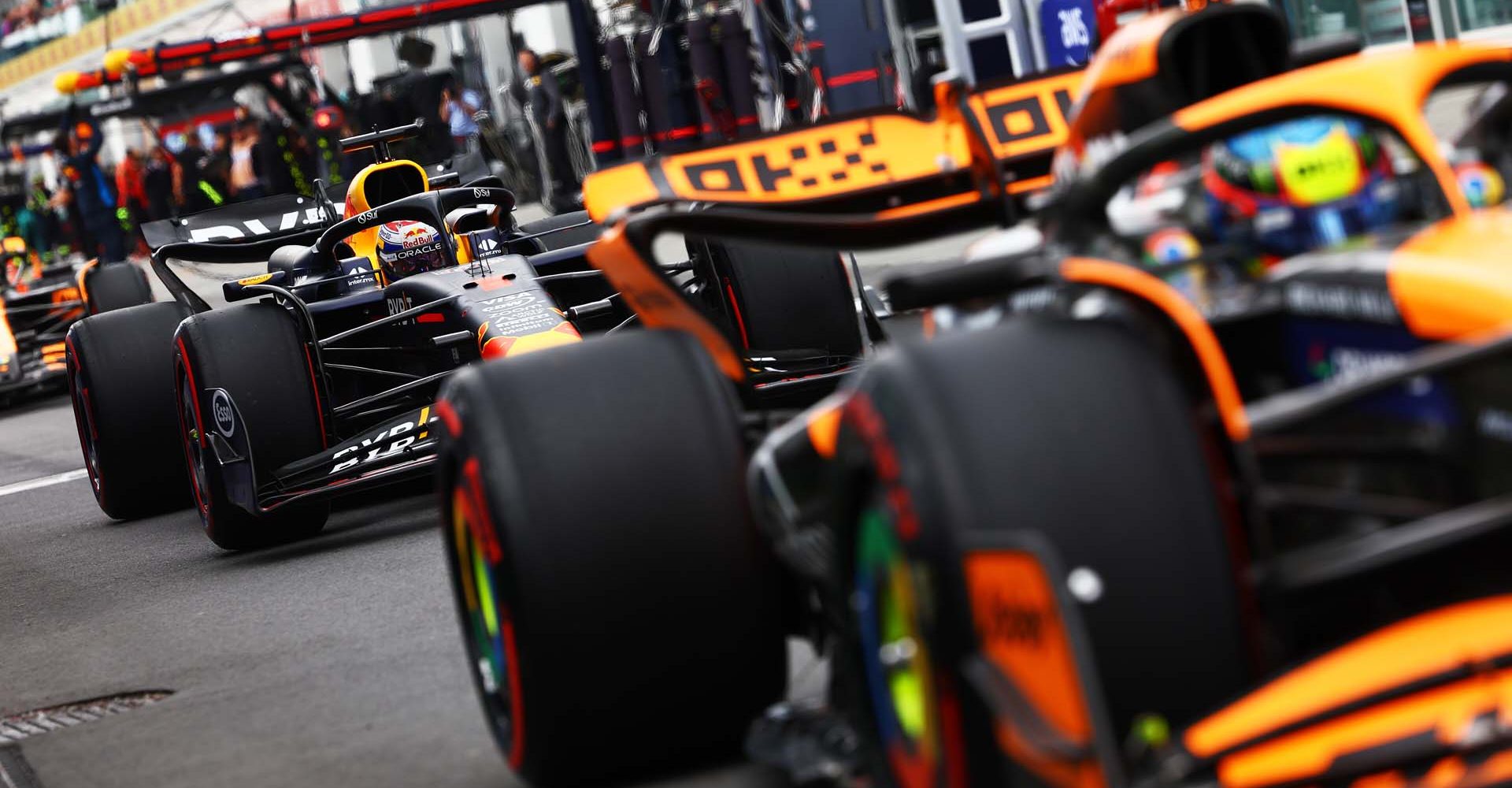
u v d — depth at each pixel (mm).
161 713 8930
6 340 29641
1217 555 4355
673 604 5949
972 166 6684
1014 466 4355
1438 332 4477
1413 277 4551
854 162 6867
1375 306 4656
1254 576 4328
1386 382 4164
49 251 55656
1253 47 5797
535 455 5980
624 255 6527
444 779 6996
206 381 12906
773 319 12359
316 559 12672
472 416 6164
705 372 6227
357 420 15672
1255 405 5215
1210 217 5441
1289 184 5312
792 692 7395
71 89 31391
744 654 6043
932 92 7121
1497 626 4242
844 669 5320
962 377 4496
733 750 6352
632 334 6398
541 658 5922
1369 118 5195
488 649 6785
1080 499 4332
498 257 14773
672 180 6766
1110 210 5738
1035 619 4102
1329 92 5227
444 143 35906
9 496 19359
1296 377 5094
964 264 5012
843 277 12664
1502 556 4582
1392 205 5273
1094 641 4273
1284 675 4266
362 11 32531
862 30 29609
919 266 21297
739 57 33250
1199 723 4207
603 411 6066
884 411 4578
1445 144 5445
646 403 6102
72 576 13758
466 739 7531
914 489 4410
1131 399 4457
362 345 15852
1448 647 4199
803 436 5641
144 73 31234
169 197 45250
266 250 17609
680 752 6230
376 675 8969
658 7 34875
